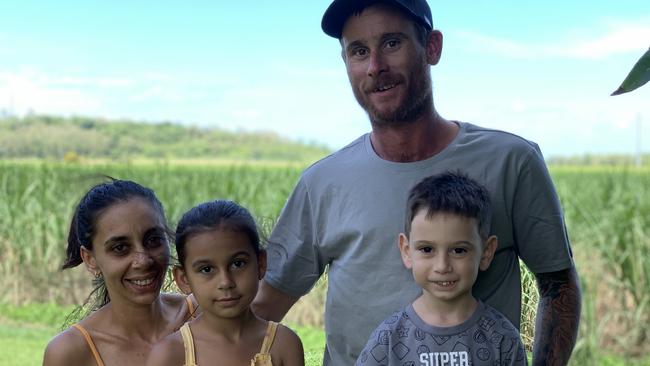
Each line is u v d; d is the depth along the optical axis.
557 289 2.86
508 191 2.78
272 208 10.79
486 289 2.78
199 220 2.72
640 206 10.48
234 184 12.84
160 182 13.23
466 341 2.59
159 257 2.81
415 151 2.81
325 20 2.88
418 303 2.69
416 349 2.61
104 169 15.38
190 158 41.94
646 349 8.98
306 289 3.08
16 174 13.28
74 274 10.52
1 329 9.09
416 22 2.78
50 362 2.79
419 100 2.78
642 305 8.98
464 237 2.58
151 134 46.28
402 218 2.79
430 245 2.61
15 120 44.22
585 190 12.93
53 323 9.51
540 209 2.80
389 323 2.68
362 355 2.69
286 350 2.81
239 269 2.70
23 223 10.89
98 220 2.77
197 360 2.71
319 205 2.95
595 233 9.97
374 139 2.90
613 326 9.45
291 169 14.18
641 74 1.85
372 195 2.83
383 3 2.75
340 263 2.91
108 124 46.66
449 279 2.58
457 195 2.60
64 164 16.22
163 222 2.87
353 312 2.85
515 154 2.78
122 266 2.76
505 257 2.82
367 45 2.80
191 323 2.79
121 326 2.86
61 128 44.06
